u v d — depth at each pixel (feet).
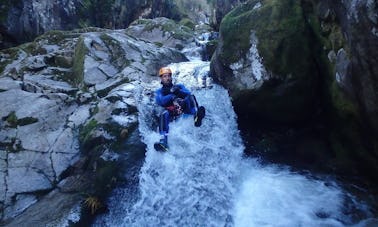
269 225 14.62
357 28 11.90
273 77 18.61
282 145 19.79
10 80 23.06
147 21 43.86
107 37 27.94
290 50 18.37
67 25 46.60
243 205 15.98
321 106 19.04
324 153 18.53
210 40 37.96
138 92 22.08
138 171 17.04
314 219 14.85
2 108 20.42
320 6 17.74
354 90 14.39
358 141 16.49
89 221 14.85
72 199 15.76
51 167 17.69
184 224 15.25
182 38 37.65
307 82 18.34
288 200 16.01
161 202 15.99
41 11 40.96
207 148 18.94
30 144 18.60
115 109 20.06
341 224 14.60
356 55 12.67
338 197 16.15
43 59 27.32
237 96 20.11
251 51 19.58
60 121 20.36
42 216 15.01
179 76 25.05
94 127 19.24
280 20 18.89
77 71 25.54
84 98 21.99
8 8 34.45
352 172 17.37
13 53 30.22
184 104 17.31
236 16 21.65
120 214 15.30
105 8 55.57
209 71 24.48
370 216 15.06
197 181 17.16
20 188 16.44
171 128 18.44
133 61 26.50
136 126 19.44
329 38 17.33
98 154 17.94
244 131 21.01
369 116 14.21
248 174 18.33
